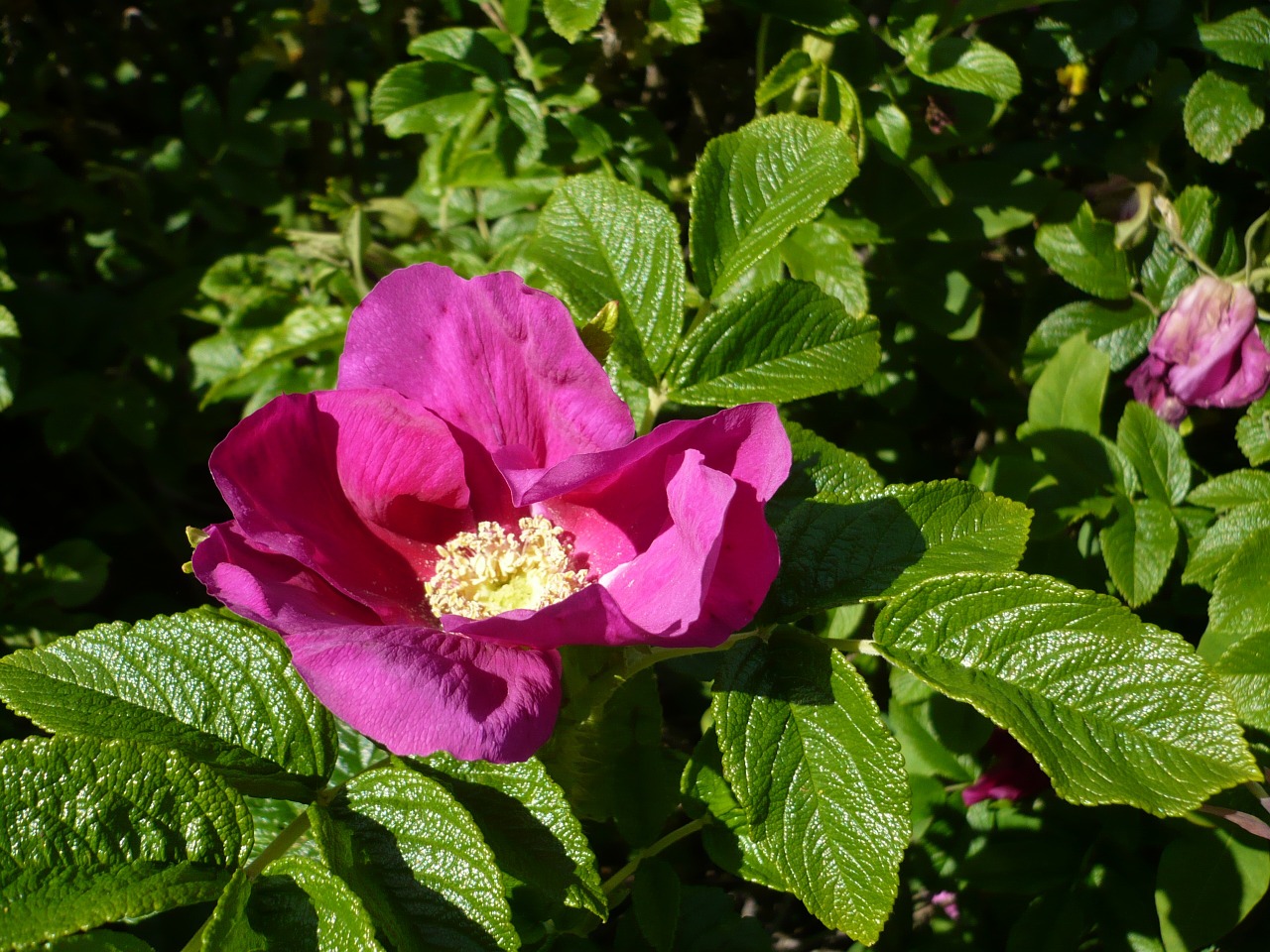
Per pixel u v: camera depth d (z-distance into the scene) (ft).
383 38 1.30
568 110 1.09
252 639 0.67
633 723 0.80
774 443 0.61
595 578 0.71
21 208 1.33
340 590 0.67
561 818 0.65
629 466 0.69
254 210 1.55
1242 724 0.79
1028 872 0.94
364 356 0.69
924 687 0.96
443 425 0.69
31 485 1.54
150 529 1.51
